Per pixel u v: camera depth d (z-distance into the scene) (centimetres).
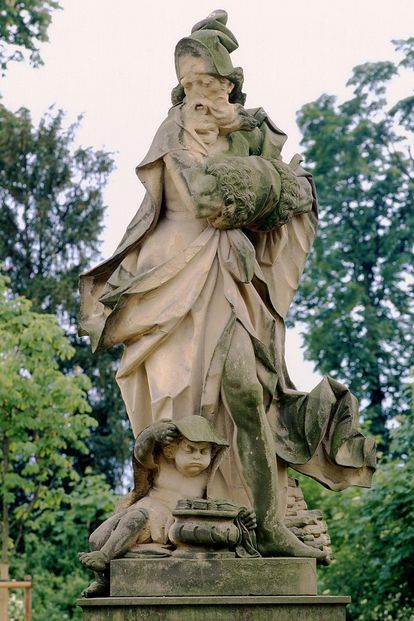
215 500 816
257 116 914
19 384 2359
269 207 881
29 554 2670
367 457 891
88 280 886
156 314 852
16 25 2636
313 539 860
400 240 3144
